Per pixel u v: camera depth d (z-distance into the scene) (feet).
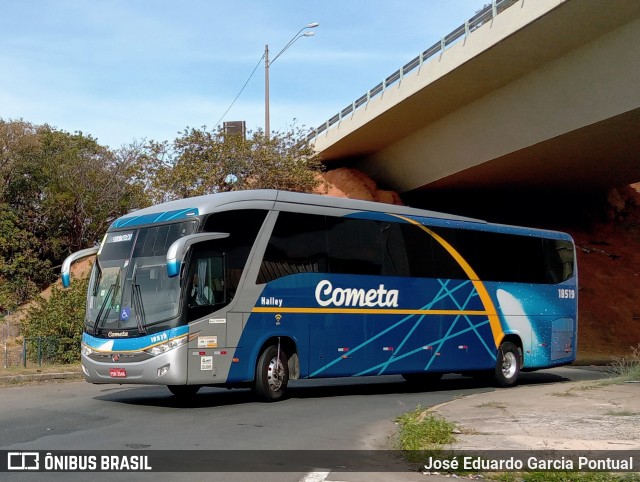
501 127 106.01
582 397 48.14
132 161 149.18
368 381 72.84
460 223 63.21
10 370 67.62
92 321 47.16
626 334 133.90
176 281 44.91
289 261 50.42
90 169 147.33
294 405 47.91
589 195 159.02
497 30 86.48
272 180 115.85
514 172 122.21
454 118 115.96
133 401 49.32
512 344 65.62
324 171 160.35
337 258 53.47
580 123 91.61
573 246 73.20
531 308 67.41
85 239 147.74
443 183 133.39
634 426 35.68
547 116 96.53
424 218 60.59
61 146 152.15
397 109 114.42
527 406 43.86
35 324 81.00
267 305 48.60
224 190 114.62
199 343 44.80
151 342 44.29
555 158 110.63
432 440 32.37
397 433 36.63
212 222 46.52
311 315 51.16
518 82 98.89
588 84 88.17
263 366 48.32
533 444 31.12
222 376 45.83
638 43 79.46
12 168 143.43
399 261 57.57
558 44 86.84
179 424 38.73
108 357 45.50
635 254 165.07
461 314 61.41
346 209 55.06
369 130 128.26
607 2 75.87
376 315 55.26
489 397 50.34
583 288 148.05
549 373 84.28
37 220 144.25
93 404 47.32
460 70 95.45
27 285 130.52
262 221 49.39
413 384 68.80
